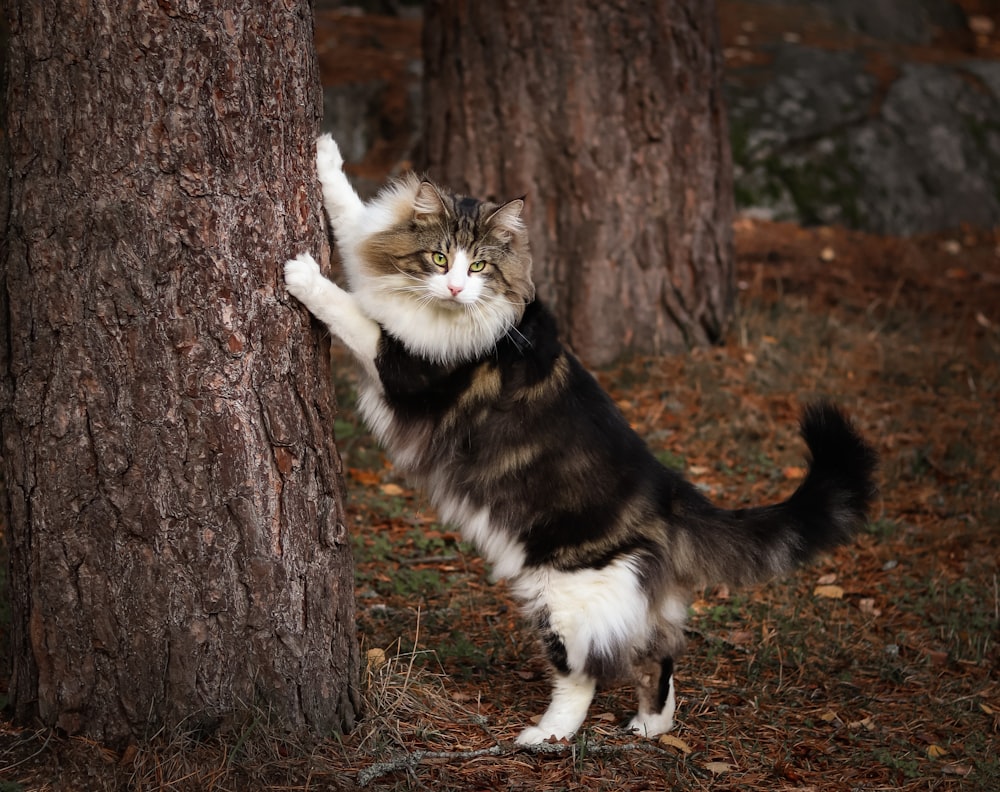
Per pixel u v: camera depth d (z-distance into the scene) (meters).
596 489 4.38
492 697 4.67
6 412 3.70
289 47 3.66
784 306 10.02
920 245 12.60
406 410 4.50
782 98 13.32
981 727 4.63
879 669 5.14
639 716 4.47
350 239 4.52
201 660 3.75
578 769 4.02
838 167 12.95
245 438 3.68
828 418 4.53
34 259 3.54
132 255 3.50
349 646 4.10
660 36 8.52
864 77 13.96
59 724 3.77
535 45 8.48
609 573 4.33
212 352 3.60
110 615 3.69
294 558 3.84
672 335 8.97
